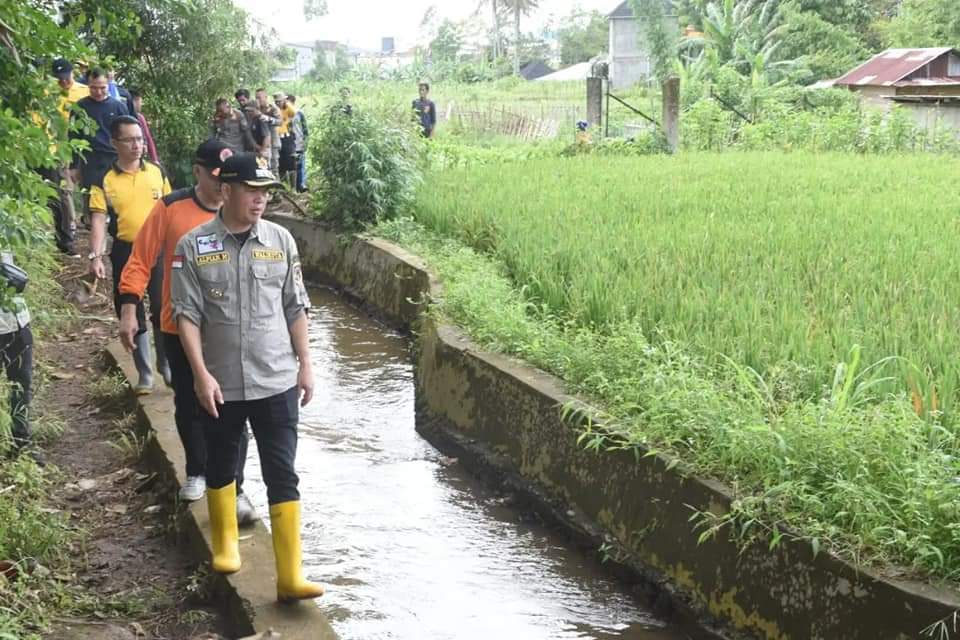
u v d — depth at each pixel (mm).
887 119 24812
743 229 11492
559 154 23891
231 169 5160
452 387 8812
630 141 24031
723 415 6145
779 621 5195
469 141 36688
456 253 12172
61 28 5723
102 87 11070
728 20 43812
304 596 5266
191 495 6391
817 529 5066
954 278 8883
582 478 6945
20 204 5418
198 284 5234
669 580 6027
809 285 9062
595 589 6387
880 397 6387
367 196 14711
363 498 7719
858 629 4762
